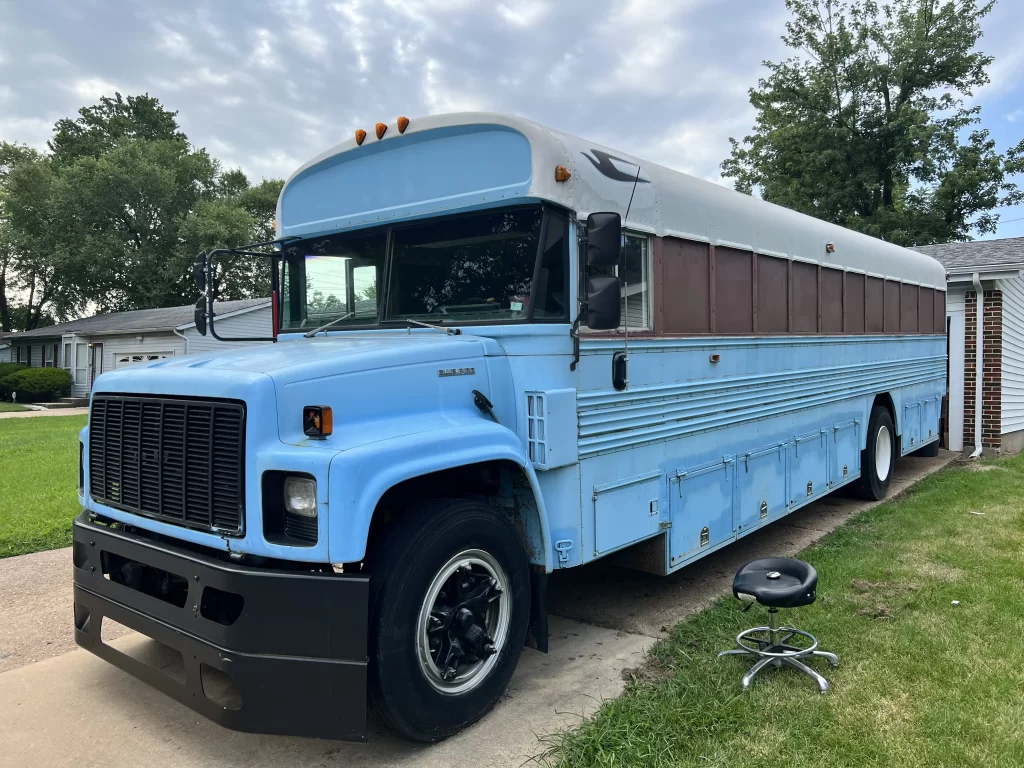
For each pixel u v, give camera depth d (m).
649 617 4.78
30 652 4.28
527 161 3.54
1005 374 11.15
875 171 28.92
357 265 4.30
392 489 3.23
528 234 3.63
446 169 3.84
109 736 3.32
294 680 2.72
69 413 24.83
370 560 3.00
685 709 3.36
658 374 4.47
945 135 28.67
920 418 9.70
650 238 4.41
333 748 3.19
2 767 3.07
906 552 5.94
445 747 3.16
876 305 8.09
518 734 3.26
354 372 3.05
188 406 3.01
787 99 30.75
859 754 3.02
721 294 5.18
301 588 2.72
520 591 3.48
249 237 40.88
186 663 2.92
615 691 3.67
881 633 4.27
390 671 2.89
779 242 5.96
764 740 3.15
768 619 4.46
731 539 5.29
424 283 3.98
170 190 41.84
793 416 6.24
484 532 3.28
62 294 45.06
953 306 11.38
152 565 3.12
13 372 31.88
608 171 4.03
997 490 8.33
